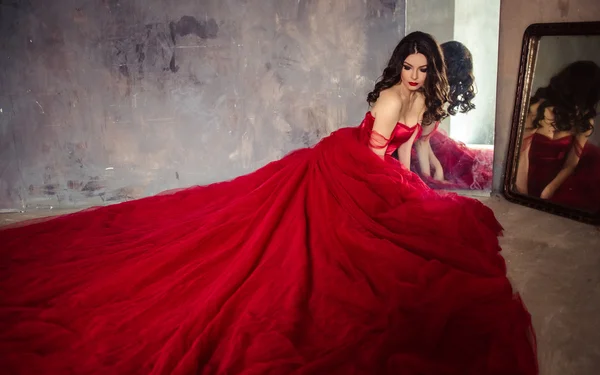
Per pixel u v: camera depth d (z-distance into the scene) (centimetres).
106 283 269
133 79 408
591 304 261
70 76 403
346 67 411
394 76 384
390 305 249
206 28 404
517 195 401
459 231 317
